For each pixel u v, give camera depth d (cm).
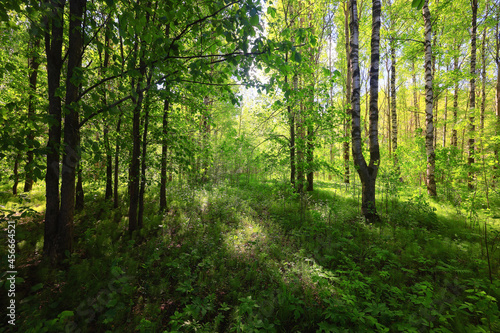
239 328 262
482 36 1330
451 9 1049
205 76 330
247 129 1919
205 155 693
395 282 358
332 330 246
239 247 488
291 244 515
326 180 1631
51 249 400
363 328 252
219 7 269
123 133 693
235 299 336
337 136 902
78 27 311
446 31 1223
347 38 1185
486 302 261
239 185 1245
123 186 1054
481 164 670
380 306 270
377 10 652
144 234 543
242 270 402
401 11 1213
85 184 1009
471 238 495
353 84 680
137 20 247
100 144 471
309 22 1080
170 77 386
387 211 715
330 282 360
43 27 287
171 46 298
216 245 500
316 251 455
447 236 525
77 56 399
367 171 654
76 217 639
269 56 305
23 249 430
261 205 820
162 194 725
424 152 1098
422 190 955
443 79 1076
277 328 281
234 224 631
